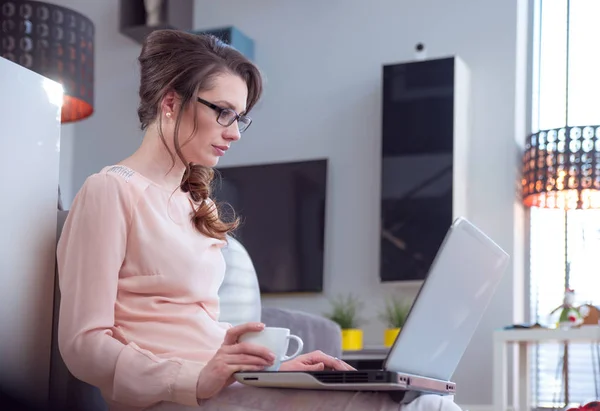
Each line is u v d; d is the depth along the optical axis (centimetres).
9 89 165
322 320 345
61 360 173
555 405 478
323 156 541
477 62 515
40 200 171
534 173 470
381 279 495
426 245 487
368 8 547
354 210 526
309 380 136
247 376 140
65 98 439
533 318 500
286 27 567
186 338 155
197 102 164
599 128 457
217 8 589
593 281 490
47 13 415
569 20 522
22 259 165
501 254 161
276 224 540
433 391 146
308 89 553
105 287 150
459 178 493
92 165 604
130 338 153
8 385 160
